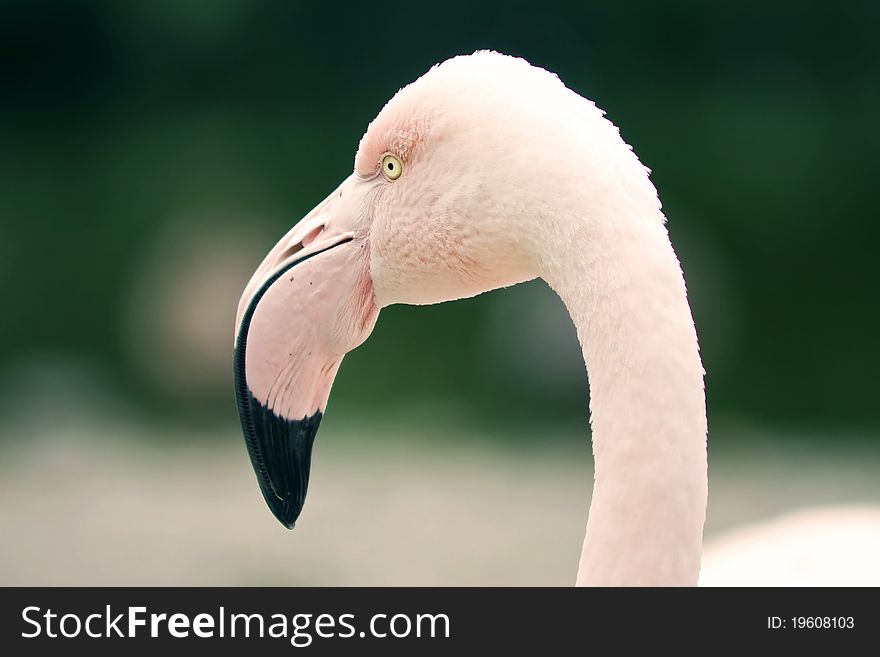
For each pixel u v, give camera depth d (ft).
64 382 41.81
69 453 34.32
